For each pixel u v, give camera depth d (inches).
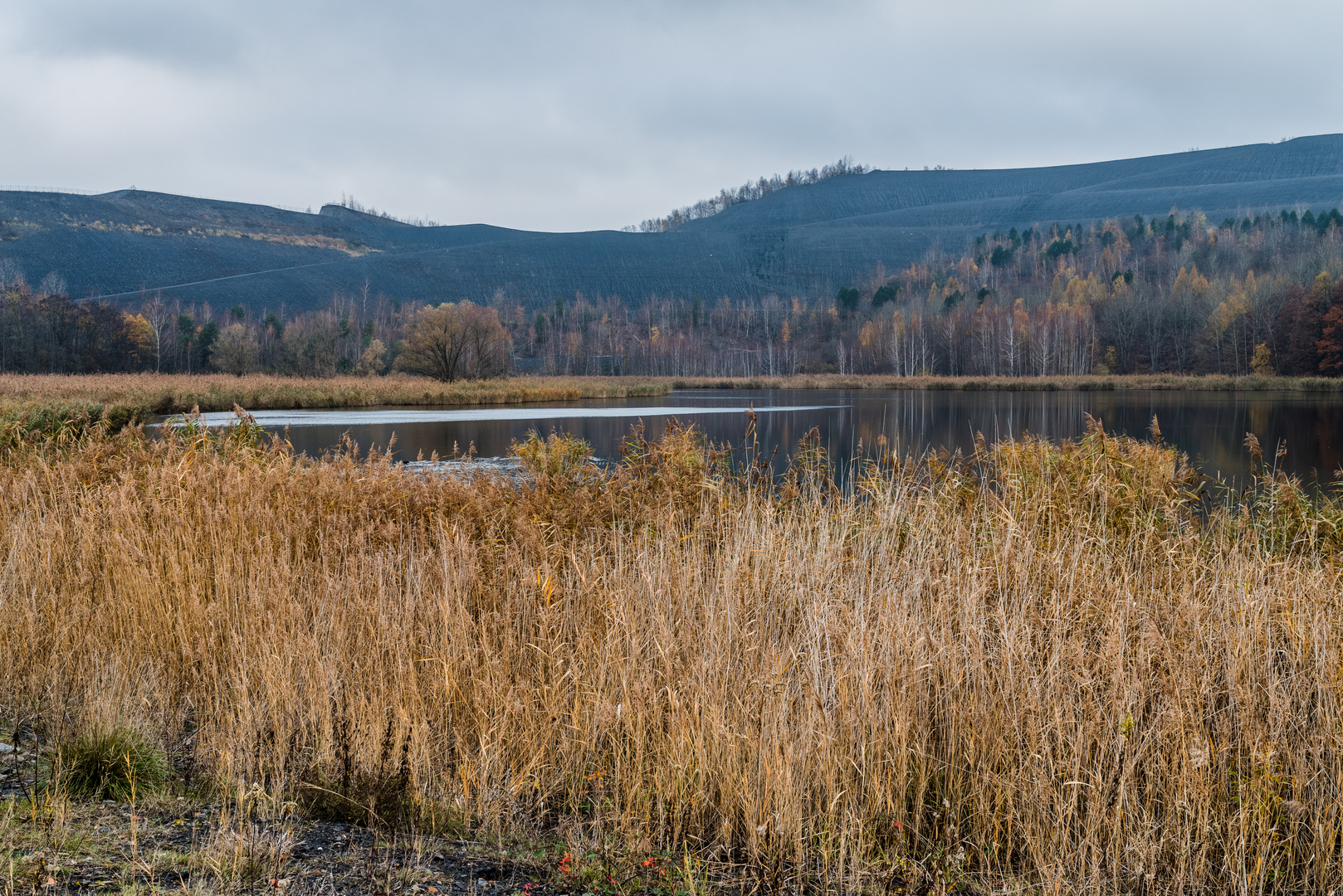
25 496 237.8
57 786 113.9
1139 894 110.7
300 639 149.5
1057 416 1290.6
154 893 89.9
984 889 112.0
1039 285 5664.4
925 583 163.0
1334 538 228.7
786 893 108.1
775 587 163.3
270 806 119.8
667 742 130.3
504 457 740.0
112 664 152.3
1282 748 119.7
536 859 111.1
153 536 197.3
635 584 170.4
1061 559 168.4
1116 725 125.2
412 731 130.6
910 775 127.7
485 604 171.3
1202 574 177.9
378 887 97.9
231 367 2989.7
